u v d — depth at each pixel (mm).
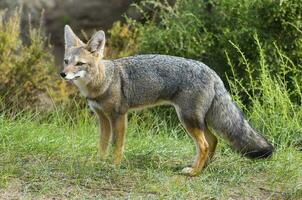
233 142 10906
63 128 13219
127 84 10875
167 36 15867
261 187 10141
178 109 10695
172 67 10727
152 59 10938
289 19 14992
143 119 14688
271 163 11133
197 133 10570
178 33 15766
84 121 14461
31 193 9297
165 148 11906
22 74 15945
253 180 10438
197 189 9742
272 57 14852
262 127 13258
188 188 9672
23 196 9156
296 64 14922
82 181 9828
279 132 12859
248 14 15359
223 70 15352
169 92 10750
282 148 12133
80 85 10906
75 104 15680
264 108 13766
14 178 9781
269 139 12602
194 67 10648
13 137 11617
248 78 14883
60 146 11375
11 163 10375
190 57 15578
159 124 13945
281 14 14953
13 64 16109
